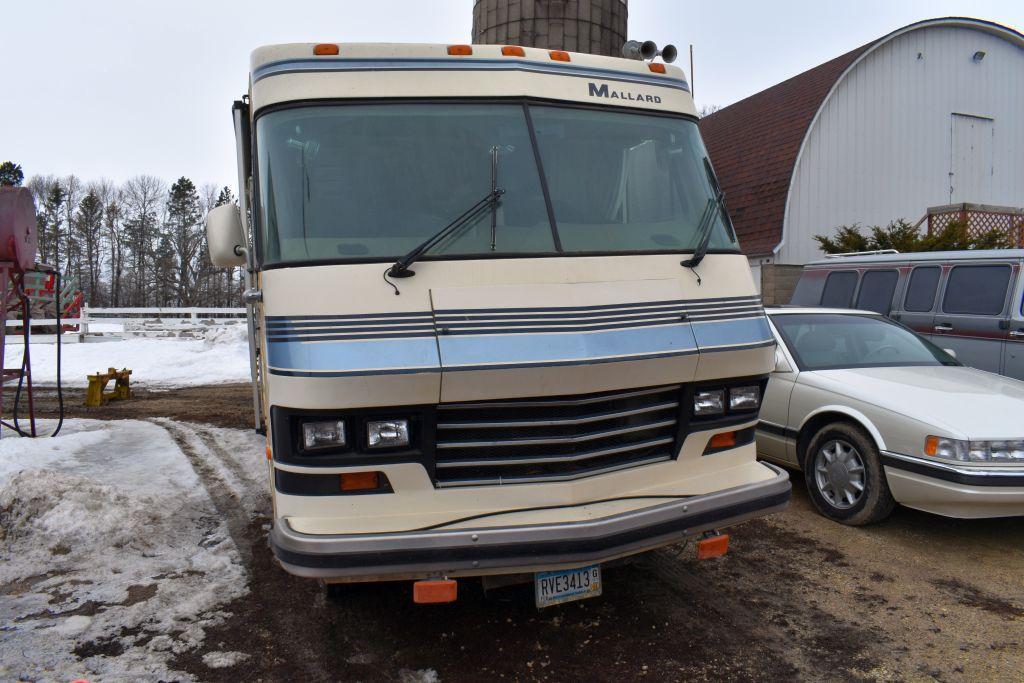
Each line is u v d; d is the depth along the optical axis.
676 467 3.84
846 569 4.75
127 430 8.81
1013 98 19.80
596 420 3.53
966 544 5.16
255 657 3.69
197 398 12.55
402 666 3.63
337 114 3.80
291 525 3.23
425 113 3.89
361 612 4.18
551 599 3.55
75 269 69.69
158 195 77.19
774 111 18.58
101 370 16.47
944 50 18.62
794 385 6.00
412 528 3.20
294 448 3.31
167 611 4.16
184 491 6.15
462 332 3.34
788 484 3.90
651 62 4.55
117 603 4.25
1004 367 7.99
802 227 16.56
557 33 9.57
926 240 13.55
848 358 6.37
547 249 3.71
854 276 9.88
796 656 3.71
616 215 4.04
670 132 4.43
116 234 71.81
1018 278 8.03
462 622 4.07
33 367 16.88
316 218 3.59
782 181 16.58
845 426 5.51
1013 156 19.89
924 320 8.84
